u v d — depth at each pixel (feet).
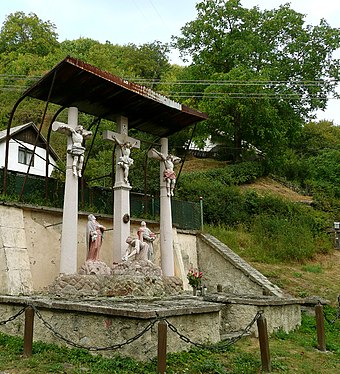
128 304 32.89
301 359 32.40
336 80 111.86
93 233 45.37
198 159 132.26
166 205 55.42
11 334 33.71
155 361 26.91
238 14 112.98
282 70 112.27
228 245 71.46
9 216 42.96
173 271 53.78
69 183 44.75
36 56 167.63
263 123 108.17
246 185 112.57
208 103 104.53
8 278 39.78
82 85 46.06
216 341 33.71
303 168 126.00
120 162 50.93
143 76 172.96
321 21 115.03
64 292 40.86
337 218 89.56
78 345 27.02
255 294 56.24
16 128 101.96
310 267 67.41
